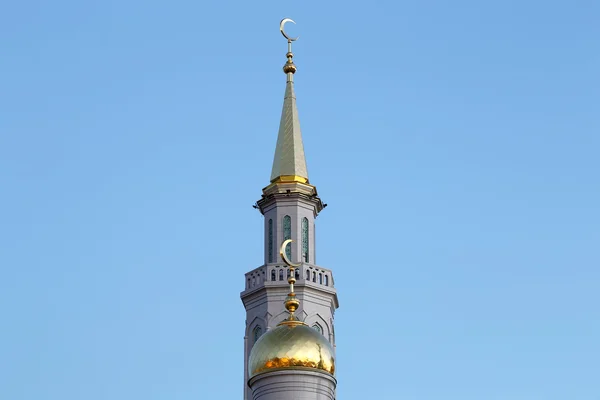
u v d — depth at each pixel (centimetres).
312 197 12619
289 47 13788
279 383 8962
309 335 9175
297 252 12212
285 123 13175
